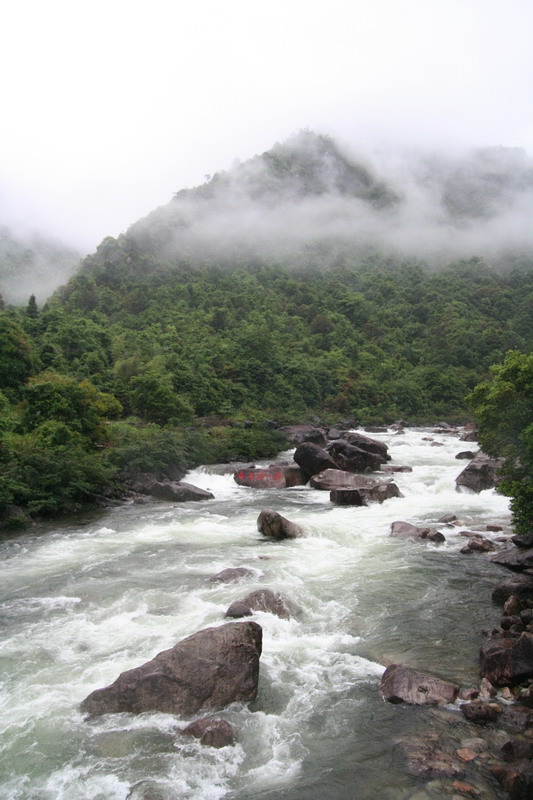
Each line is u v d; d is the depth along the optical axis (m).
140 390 49.53
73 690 9.44
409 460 39.81
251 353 79.19
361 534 19.30
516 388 14.42
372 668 10.13
